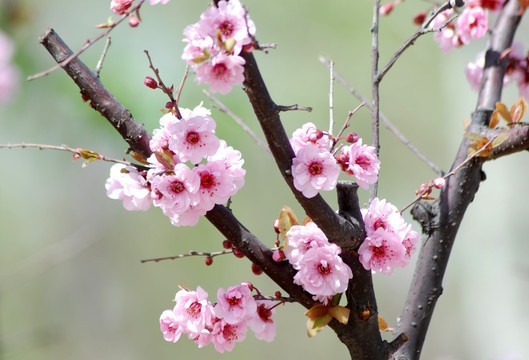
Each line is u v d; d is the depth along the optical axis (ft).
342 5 51.34
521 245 31.04
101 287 57.41
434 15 13.96
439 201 14.83
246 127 15.98
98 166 57.16
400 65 53.88
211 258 13.32
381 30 52.60
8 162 59.16
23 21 35.88
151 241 57.72
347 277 11.60
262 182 52.95
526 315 30.78
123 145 36.32
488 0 17.15
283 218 12.39
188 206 11.27
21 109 37.29
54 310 56.49
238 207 53.52
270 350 53.72
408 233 12.27
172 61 38.22
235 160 12.00
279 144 11.12
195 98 34.81
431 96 54.19
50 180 57.82
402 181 55.01
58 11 44.29
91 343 56.29
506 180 31.40
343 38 52.21
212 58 10.47
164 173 11.43
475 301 32.53
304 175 11.06
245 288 12.03
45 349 54.03
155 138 11.94
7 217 61.46
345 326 12.60
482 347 32.24
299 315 54.19
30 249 60.85
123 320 57.26
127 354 56.59
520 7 17.43
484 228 31.96
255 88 10.73
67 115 37.29
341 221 11.66
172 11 46.83
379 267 11.98
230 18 10.58
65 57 12.32
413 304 14.29
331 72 14.42
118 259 57.57
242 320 12.19
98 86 12.39
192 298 12.01
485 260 31.86
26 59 35.68
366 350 12.74
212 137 11.33
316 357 53.62
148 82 11.87
